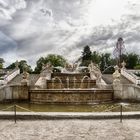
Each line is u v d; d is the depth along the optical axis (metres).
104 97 23.00
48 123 10.02
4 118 10.62
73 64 42.62
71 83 30.03
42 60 88.38
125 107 17.98
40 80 30.28
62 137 8.20
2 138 8.08
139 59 98.38
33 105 21.30
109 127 9.39
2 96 23.41
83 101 22.09
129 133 8.65
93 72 35.03
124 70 35.09
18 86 23.78
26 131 8.89
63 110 17.77
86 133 8.64
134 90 23.50
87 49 104.81
